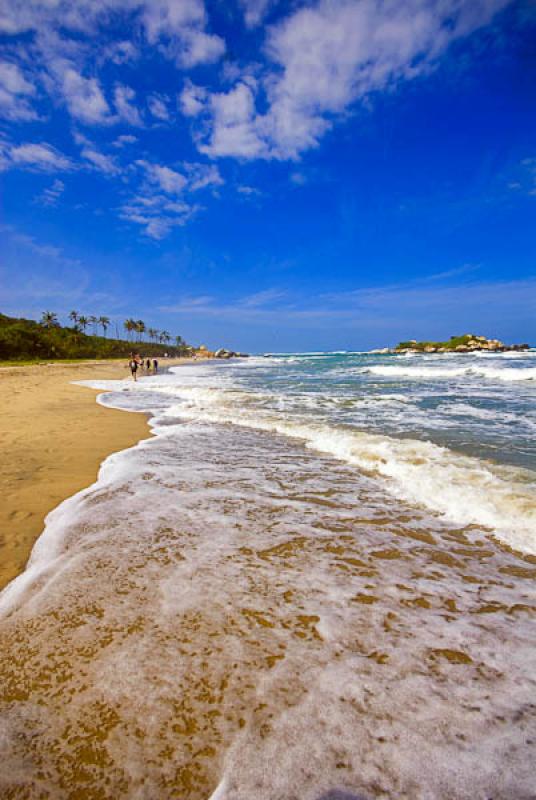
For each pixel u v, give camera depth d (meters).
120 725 1.69
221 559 3.14
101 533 3.61
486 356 59.88
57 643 2.19
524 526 3.61
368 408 11.10
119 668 2.00
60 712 1.75
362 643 2.18
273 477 5.27
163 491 4.72
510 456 5.88
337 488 4.82
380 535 3.56
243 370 37.59
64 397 15.20
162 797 1.40
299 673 1.96
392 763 1.49
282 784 1.43
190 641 2.19
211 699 1.81
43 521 3.92
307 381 21.81
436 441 6.95
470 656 2.08
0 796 1.41
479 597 2.63
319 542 3.43
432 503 4.26
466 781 1.42
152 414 10.86
